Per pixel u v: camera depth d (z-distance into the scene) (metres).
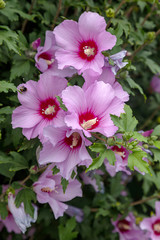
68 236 0.65
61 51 0.52
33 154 0.54
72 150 0.48
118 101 0.48
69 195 0.55
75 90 0.46
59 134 0.46
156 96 0.87
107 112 0.48
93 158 0.48
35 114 0.50
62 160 0.47
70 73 0.53
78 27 0.51
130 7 0.70
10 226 0.67
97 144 0.46
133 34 0.67
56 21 0.65
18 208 0.55
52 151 0.47
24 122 0.50
